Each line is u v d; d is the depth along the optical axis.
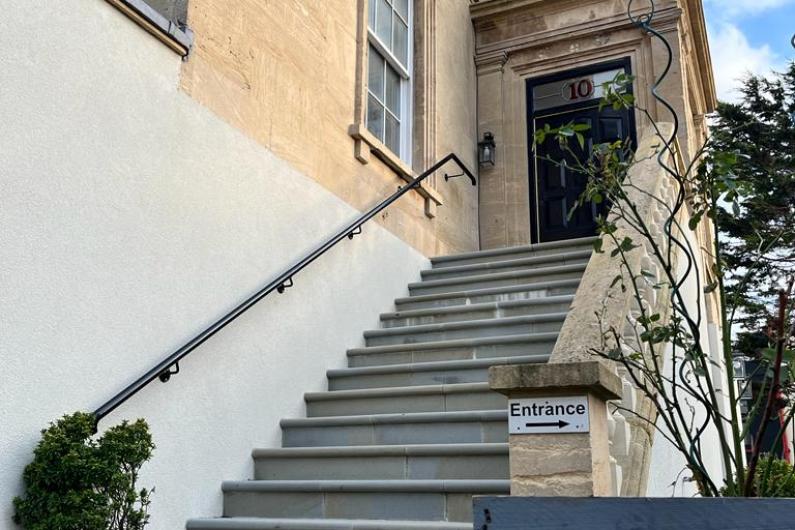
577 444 2.40
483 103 9.83
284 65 5.49
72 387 3.38
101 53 3.80
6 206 3.18
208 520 3.92
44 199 3.37
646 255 4.80
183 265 4.20
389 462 4.25
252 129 5.01
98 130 3.72
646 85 9.06
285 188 5.31
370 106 7.35
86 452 3.02
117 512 3.06
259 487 4.19
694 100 10.86
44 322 3.29
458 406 4.73
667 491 4.81
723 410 9.41
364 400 5.02
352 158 6.38
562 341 3.45
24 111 3.32
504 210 9.33
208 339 4.32
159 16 4.17
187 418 4.08
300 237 5.43
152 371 3.75
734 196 2.89
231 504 4.24
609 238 4.58
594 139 9.27
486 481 3.73
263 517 4.12
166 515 3.83
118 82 3.89
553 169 9.42
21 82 3.33
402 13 8.25
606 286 3.96
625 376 3.86
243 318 4.68
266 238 5.02
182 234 4.23
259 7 5.25
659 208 5.52
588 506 2.04
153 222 4.02
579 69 9.53
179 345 4.09
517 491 2.42
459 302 6.50
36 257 3.29
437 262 7.67
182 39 4.36
